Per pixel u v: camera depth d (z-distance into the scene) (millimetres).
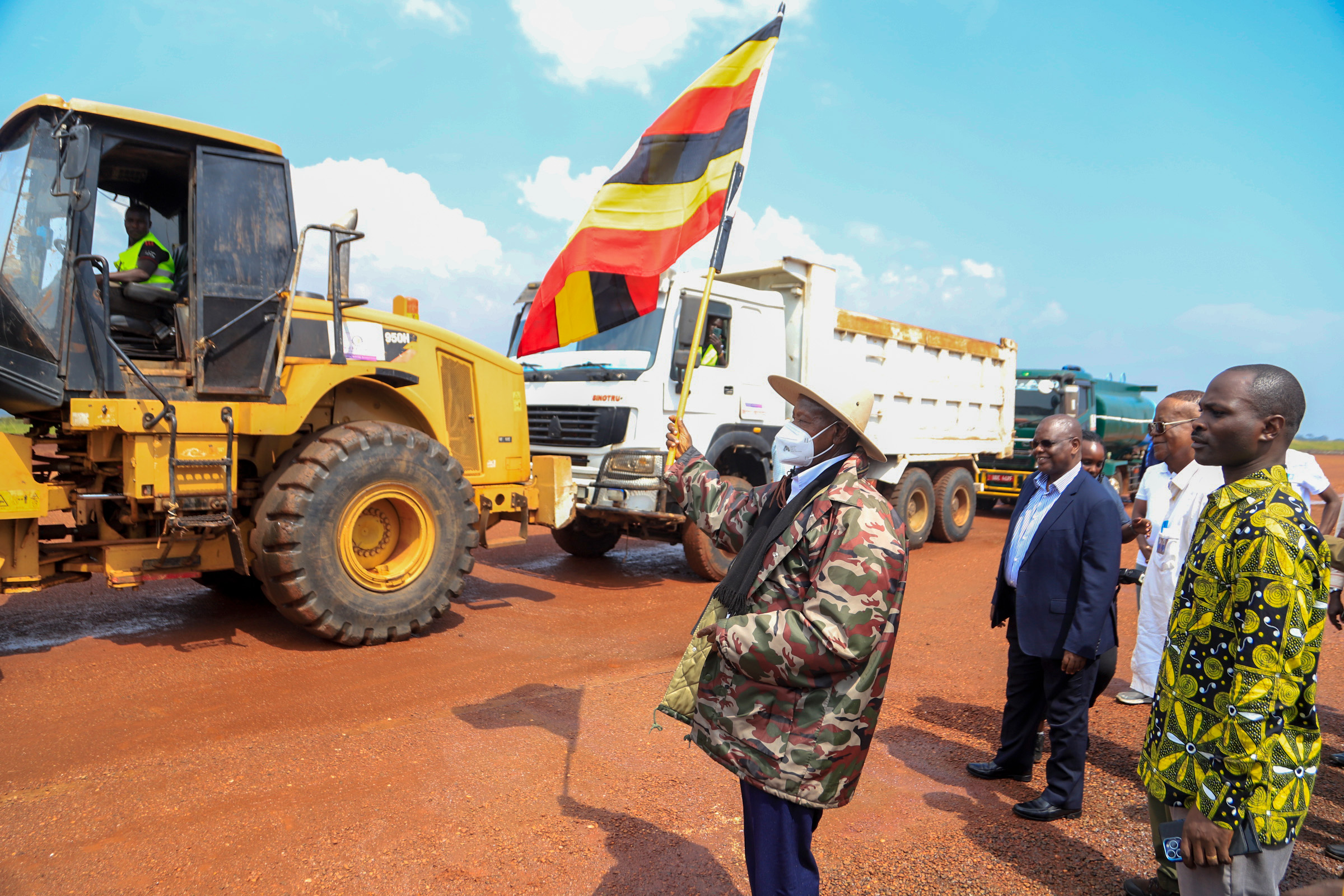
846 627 1969
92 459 5031
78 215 4734
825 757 2029
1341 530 4312
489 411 6918
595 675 5148
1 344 4758
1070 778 3436
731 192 3430
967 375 12141
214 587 7105
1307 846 3305
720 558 8203
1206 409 2123
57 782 3496
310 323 5691
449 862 2938
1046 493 3660
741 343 8539
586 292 3900
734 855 3053
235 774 3604
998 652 6035
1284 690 1862
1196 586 2057
